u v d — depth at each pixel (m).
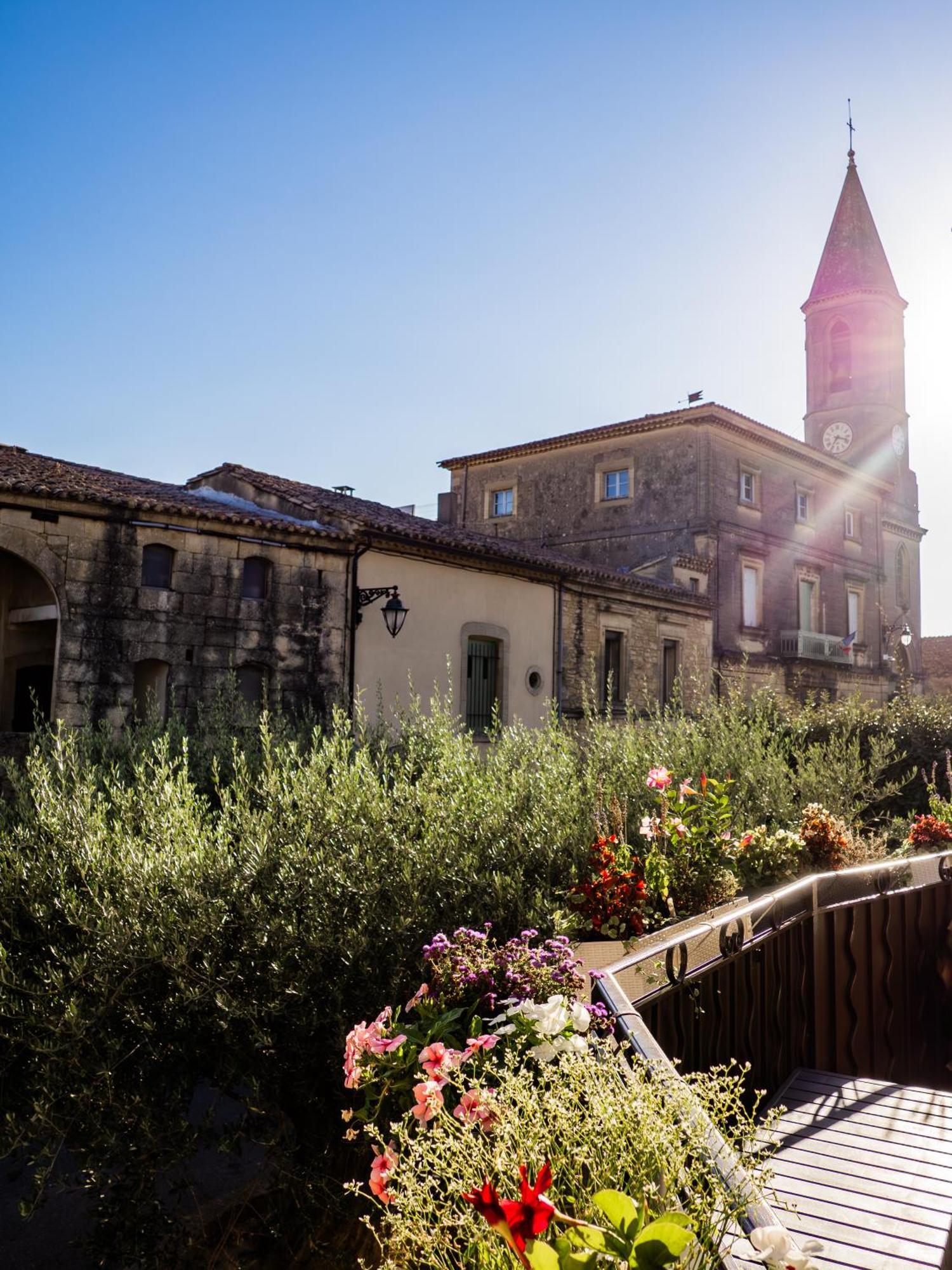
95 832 5.39
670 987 3.46
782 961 4.68
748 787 9.87
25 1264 5.13
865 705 15.91
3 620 14.19
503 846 6.44
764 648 27.27
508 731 9.24
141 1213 4.73
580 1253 1.64
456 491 31.17
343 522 14.55
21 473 12.59
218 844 5.41
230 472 16.62
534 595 18.20
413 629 15.57
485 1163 2.22
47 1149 4.61
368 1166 4.75
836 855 8.38
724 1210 1.84
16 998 4.84
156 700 12.61
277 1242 5.06
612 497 27.52
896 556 36.25
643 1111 2.03
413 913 5.25
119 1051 4.66
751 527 27.23
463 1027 3.52
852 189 39.91
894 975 5.75
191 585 12.86
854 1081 4.50
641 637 21.00
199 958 4.91
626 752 9.71
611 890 6.54
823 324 39.22
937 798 10.23
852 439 38.00
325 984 4.97
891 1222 3.00
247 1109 5.27
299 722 13.02
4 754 10.95
